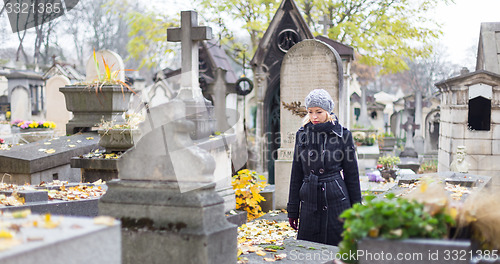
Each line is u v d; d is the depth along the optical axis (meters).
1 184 5.82
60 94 17.08
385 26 18.50
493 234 2.55
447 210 2.53
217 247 3.02
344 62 11.00
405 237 2.36
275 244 4.27
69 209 5.12
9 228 2.29
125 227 3.12
